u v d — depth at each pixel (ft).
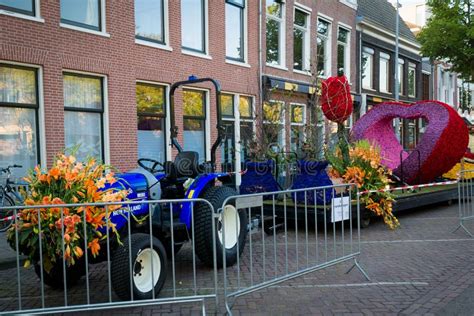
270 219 25.66
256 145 37.96
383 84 77.97
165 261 16.37
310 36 57.72
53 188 14.46
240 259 21.49
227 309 13.94
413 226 30.01
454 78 114.32
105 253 16.79
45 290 17.51
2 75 29.22
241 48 48.57
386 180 28.86
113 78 35.01
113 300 16.12
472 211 34.01
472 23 53.26
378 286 17.26
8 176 28.22
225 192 19.84
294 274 16.42
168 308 15.16
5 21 28.60
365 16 71.56
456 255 21.95
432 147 36.04
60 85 31.63
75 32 32.48
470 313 14.40
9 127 29.71
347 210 19.79
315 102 39.09
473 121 126.52
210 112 43.52
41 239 13.61
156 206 18.81
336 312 14.61
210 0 43.50
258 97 49.01
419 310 14.70
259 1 49.65
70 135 33.04
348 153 29.76
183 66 40.63
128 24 36.01
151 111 38.63
